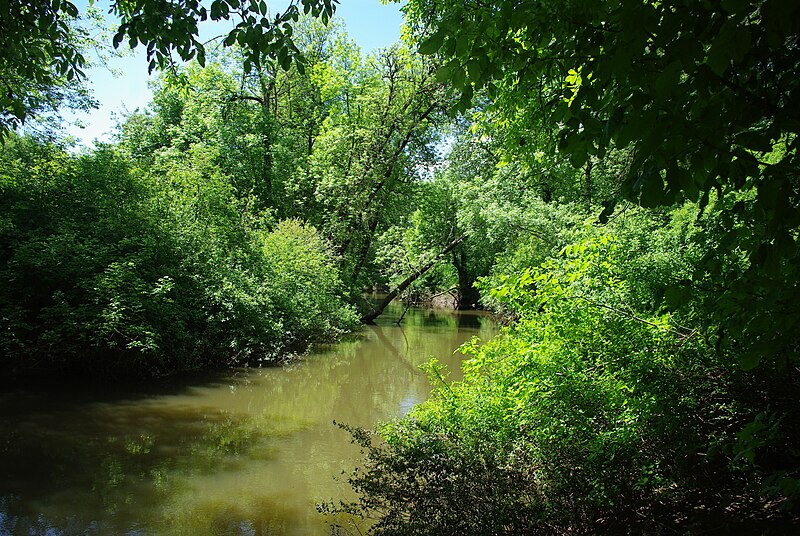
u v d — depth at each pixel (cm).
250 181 2358
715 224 343
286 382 1314
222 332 1455
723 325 261
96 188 1413
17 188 1330
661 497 371
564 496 383
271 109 2628
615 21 239
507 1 288
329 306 1914
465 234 2112
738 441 294
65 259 1220
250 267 1648
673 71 190
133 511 596
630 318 447
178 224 1480
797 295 219
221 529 557
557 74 362
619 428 396
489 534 352
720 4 179
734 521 346
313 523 574
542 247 1664
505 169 1761
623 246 518
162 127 2833
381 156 2281
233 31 411
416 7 844
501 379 532
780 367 261
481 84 309
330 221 2331
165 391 1160
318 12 426
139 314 1226
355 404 1139
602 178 1711
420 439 467
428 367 654
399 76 2305
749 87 217
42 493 632
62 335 1166
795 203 199
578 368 450
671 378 394
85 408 999
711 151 206
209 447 828
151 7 439
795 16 176
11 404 992
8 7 483
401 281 2622
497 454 424
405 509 403
